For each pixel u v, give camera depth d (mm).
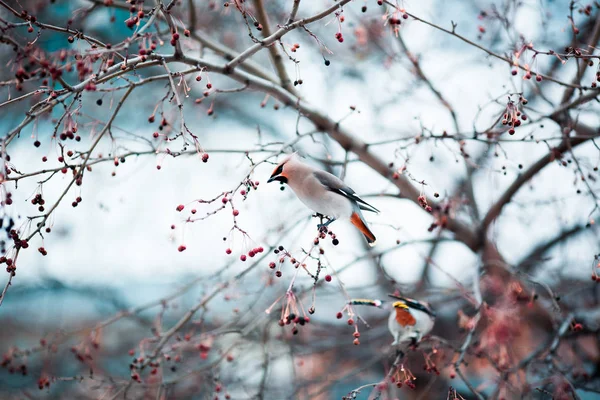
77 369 9117
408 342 6586
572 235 8602
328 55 10242
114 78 5488
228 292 7574
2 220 4508
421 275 9758
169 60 5441
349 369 10352
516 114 5598
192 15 7281
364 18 8812
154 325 7926
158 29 6223
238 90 6750
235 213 4629
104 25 9312
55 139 5336
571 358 8562
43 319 11797
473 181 9078
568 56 5543
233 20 9672
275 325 9430
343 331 9938
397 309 6641
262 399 7586
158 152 5516
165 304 7559
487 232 8414
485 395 8906
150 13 5078
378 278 9797
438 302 8781
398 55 8320
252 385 8188
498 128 7152
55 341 7527
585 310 8758
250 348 8680
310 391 9539
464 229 8328
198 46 7754
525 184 8148
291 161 6004
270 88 6961
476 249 8492
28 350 7332
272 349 9039
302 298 7938
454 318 9797
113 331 11047
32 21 4816
